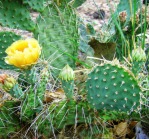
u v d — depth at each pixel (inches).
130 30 25.4
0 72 27.2
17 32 42.3
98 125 20.7
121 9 25.8
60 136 20.7
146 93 20.6
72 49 23.9
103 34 27.1
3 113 20.8
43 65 21.6
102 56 22.4
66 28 23.7
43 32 23.5
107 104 19.0
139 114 20.9
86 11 51.2
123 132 21.4
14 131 21.1
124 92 18.2
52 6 23.5
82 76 21.3
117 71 17.9
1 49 22.8
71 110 19.8
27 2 23.0
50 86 22.1
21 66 18.1
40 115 20.3
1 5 23.4
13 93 19.8
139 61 19.9
